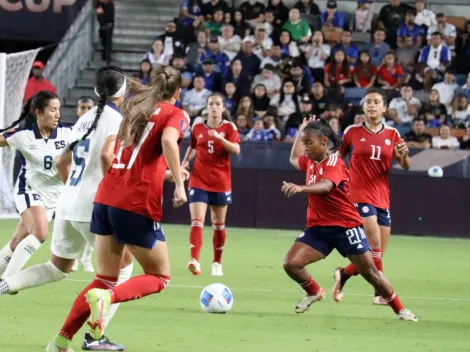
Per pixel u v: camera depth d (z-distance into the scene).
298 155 17.03
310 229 16.38
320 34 44.44
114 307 12.73
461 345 14.21
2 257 18.09
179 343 13.60
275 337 14.41
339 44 43.91
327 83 43.19
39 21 45.41
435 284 22.98
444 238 38.62
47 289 19.23
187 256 27.98
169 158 11.70
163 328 14.96
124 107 12.18
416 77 43.62
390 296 16.59
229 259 27.53
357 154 18.97
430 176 39.00
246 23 45.94
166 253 12.20
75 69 46.66
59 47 45.62
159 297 18.77
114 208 11.88
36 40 45.66
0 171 35.25
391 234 39.28
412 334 15.16
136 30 49.12
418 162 39.06
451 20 48.97
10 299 17.61
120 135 12.06
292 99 42.28
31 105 17.78
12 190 39.06
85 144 12.90
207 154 23.31
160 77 12.25
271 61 43.94
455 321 16.83
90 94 46.09
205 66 42.97
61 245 13.42
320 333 14.95
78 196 12.91
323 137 15.80
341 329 15.45
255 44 44.62
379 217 19.17
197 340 13.91
